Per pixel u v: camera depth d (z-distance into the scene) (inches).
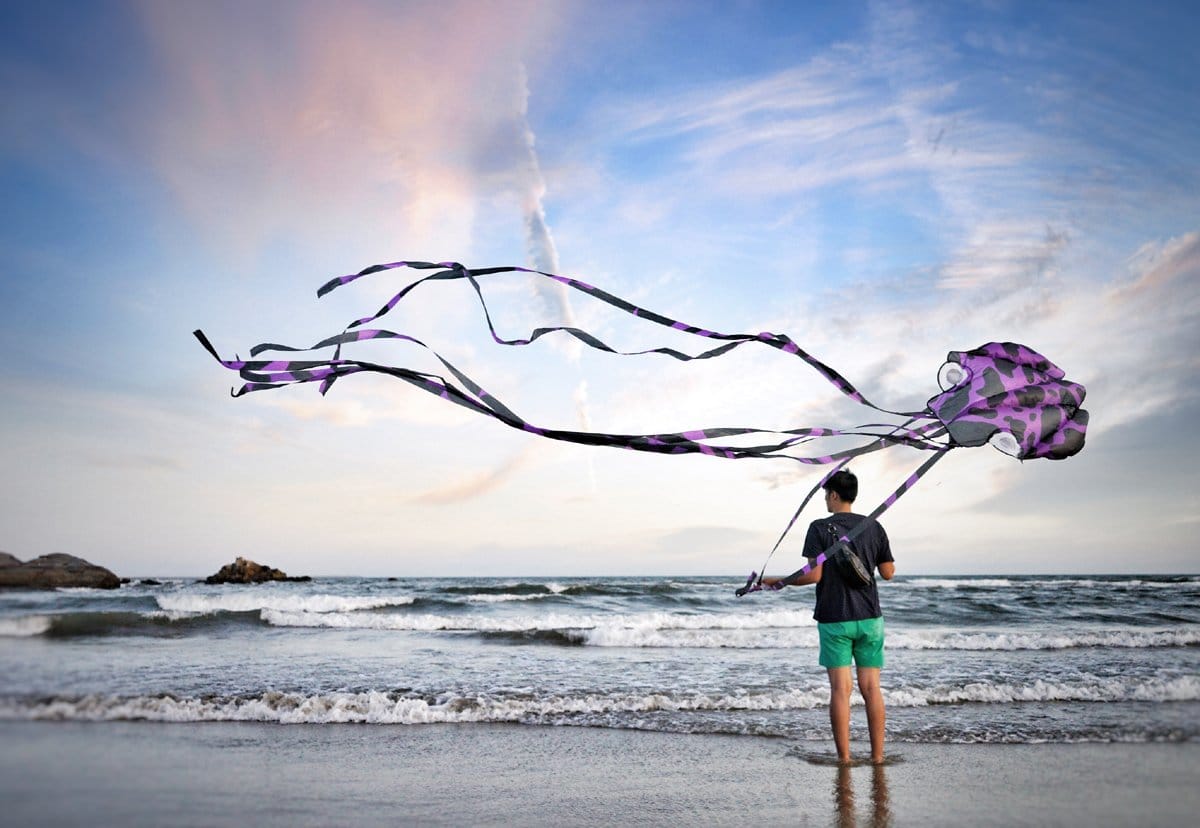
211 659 307.0
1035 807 136.6
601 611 671.8
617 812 133.7
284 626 467.5
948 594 877.8
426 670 304.0
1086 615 625.0
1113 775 160.9
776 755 183.2
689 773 164.4
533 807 136.0
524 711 231.3
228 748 168.2
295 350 94.3
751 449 89.3
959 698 254.5
